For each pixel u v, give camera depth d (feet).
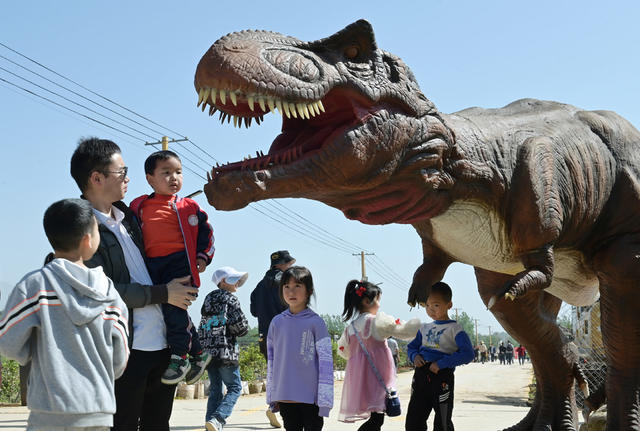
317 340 16.46
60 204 10.20
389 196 14.58
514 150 16.30
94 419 9.56
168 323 12.34
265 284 23.48
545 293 20.26
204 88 12.22
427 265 18.76
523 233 15.60
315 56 13.35
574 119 18.22
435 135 14.87
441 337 18.16
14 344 9.36
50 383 9.32
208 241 13.58
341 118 14.08
